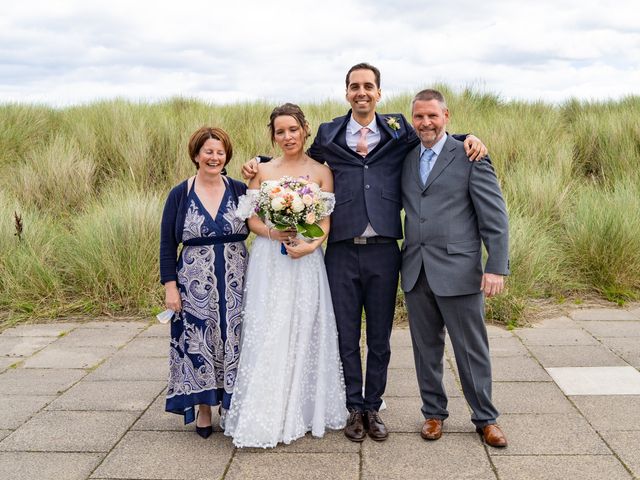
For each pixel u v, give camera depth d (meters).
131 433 3.46
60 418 3.67
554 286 6.20
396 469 3.02
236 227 3.38
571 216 7.02
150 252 6.21
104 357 4.75
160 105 12.64
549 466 3.02
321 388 3.40
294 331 3.35
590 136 9.62
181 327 3.35
